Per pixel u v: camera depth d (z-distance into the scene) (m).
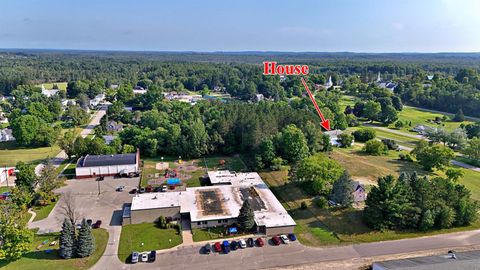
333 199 78.69
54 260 59.50
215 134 119.56
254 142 113.50
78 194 87.56
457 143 128.88
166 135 121.69
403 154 117.88
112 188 91.56
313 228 71.00
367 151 123.00
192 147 116.31
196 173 103.88
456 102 198.75
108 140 130.12
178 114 159.00
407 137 151.38
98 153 112.50
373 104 179.75
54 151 126.00
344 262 59.44
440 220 70.00
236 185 89.19
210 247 63.94
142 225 72.25
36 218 74.56
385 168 105.25
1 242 57.03
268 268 57.97
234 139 121.69
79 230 61.84
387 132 160.38
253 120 119.56
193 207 76.12
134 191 89.44
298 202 82.75
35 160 115.31
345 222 72.75
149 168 107.25
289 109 138.50
